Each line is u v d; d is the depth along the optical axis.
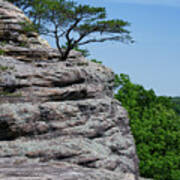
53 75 15.62
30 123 13.98
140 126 27.31
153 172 25.58
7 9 20.36
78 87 16.23
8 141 13.69
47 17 18.98
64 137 14.60
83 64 19.56
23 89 14.80
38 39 21.02
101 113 16.64
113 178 12.12
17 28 19.88
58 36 19.03
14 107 13.95
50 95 15.13
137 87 31.06
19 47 18.20
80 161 13.88
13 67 15.38
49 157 13.44
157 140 27.33
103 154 14.98
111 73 21.00
